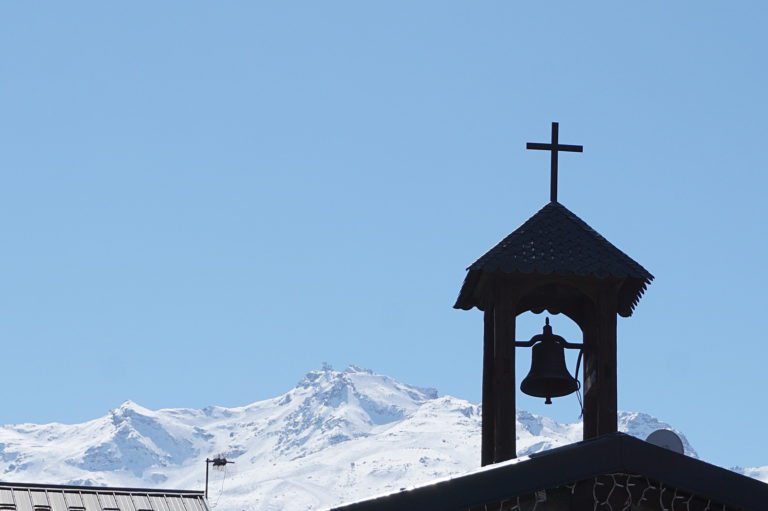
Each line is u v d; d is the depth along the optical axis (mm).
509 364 55656
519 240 56062
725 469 44875
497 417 55219
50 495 66062
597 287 56219
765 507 44719
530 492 44281
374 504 43594
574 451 44656
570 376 59188
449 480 44000
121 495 67125
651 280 55500
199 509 67125
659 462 44812
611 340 55812
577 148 59406
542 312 60562
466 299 60312
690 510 45406
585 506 45156
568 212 57281
